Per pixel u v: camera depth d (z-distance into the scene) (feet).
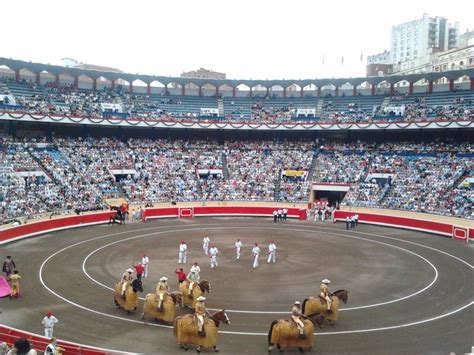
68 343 65.05
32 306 87.20
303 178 244.22
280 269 117.39
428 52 510.58
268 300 92.22
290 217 209.36
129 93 284.82
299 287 101.50
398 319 82.53
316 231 176.24
